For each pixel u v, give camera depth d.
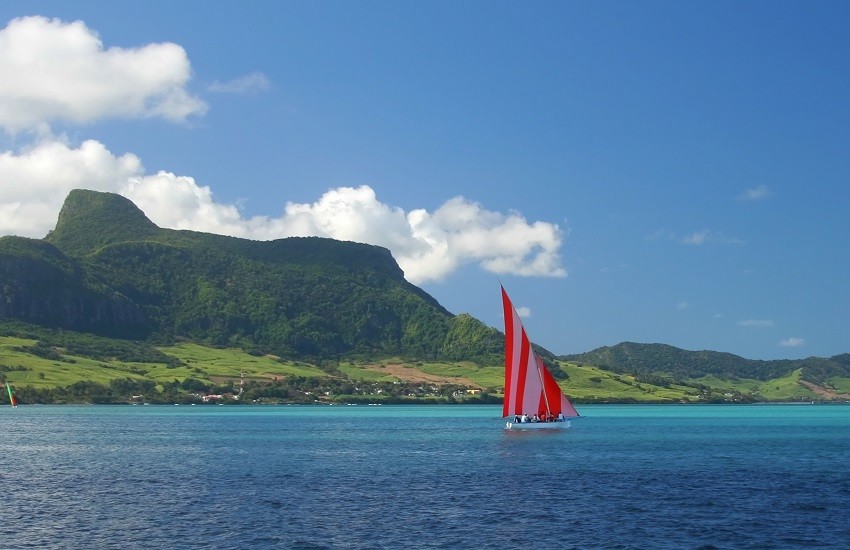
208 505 57.88
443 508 56.59
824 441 122.88
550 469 80.56
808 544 45.78
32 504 58.59
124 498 61.25
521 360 127.62
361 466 83.75
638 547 45.00
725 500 60.00
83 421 183.75
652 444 114.12
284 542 46.03
